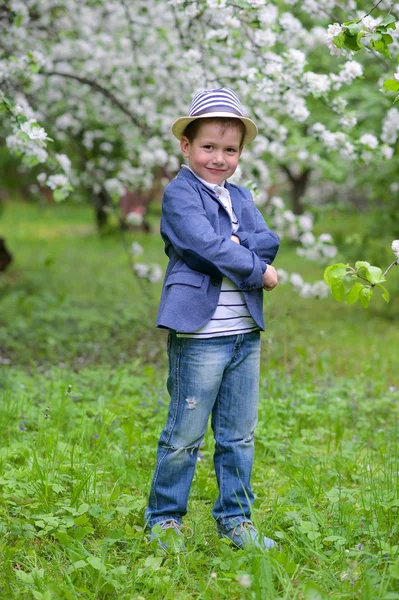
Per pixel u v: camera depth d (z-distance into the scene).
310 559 2.54
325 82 4.45
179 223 2.53
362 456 3.90
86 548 2.63
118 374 5.34
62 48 6.60
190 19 4.95
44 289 10.09
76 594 2.27
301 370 5.94
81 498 2.95
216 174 2.66
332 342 7.31
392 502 2.84
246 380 2.65
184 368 2.59
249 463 2.71
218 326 2.55
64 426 4.15
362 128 7.93
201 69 5.05
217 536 2.71
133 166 7.76
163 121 6.25
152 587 2.35
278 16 4.93
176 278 2.54
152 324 7.96
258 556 2.36
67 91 7.03
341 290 2.59
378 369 6.17
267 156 6.13
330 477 3.39
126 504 2.95
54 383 5.03
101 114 7.13
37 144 3.91
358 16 4.77
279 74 4.43
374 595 2.21
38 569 2.46
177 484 2.68
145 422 4.29
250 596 2.22
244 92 5.05
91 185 8.23
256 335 2.67
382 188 8.34
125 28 6.50
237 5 4.17
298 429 4.33
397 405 4.88
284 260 14.12
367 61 8.34
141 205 17.91
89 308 8.84
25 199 30.08
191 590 2.40
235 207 2.72
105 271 12.52
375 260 8.52
